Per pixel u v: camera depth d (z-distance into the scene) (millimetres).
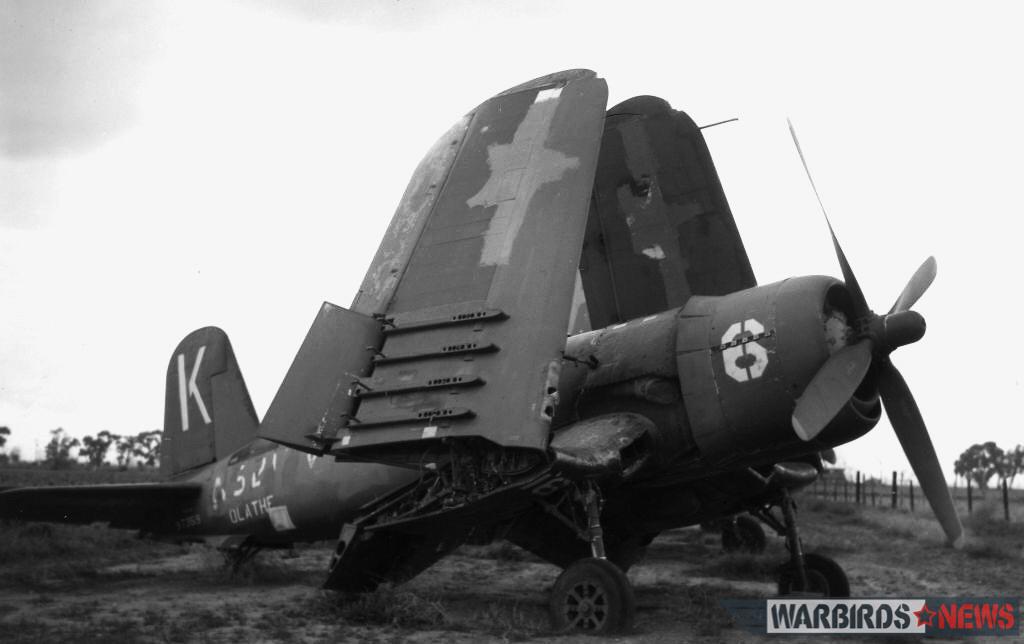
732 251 10898
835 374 8891
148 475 44094
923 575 13070
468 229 9758
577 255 8828
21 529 15578
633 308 11211
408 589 11750
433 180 10734
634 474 9359
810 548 16031
